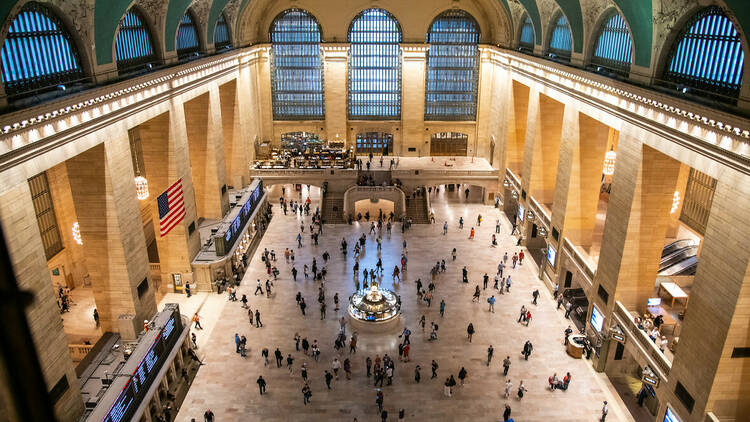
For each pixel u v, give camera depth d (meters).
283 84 44.19
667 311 20.31
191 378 21.25
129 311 20.42
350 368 21.62
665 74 18.53
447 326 24.77
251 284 28.59
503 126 38.56
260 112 43.59
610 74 21.84
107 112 18.23
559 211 26.88
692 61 17.14
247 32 38.88
